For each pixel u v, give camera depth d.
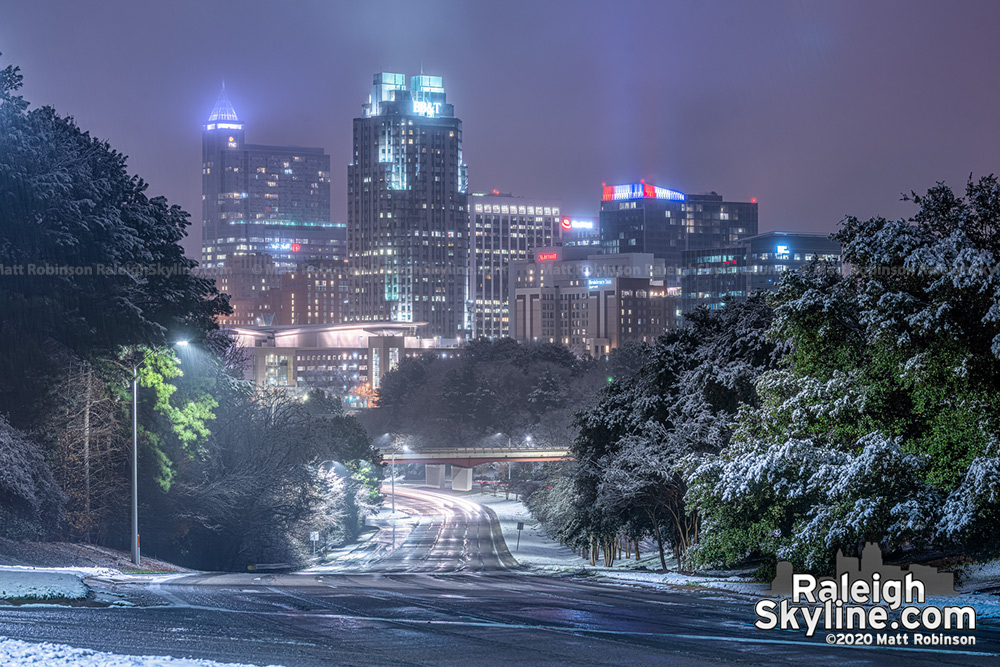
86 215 52.06
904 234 32.31
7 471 42.94
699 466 36.53
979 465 27.98
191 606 25.78
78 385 51.22
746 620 23.78
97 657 16.66
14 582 27.45
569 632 21.47
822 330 33.97
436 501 166.00
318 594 30.50
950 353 30.47
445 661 17.78
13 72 49.75
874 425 32.78
